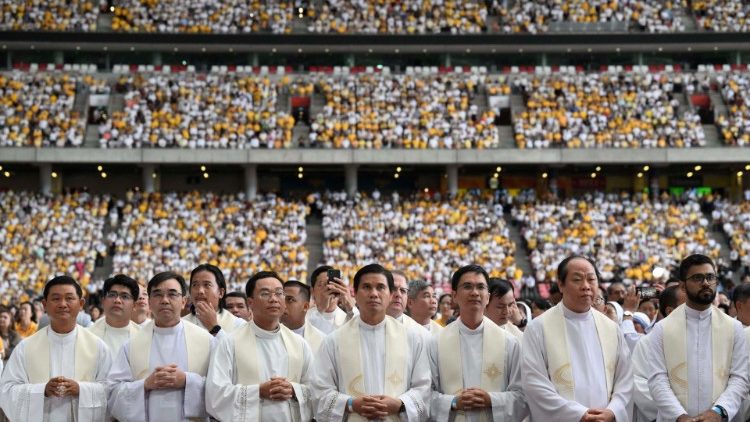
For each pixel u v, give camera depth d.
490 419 13.91
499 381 14.35
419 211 64.31
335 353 14.12
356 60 77.56
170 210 63.66
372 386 13.92
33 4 76.44
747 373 14.05
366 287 14.12
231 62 77.12
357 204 66.12
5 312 22.92
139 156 67.50
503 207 67.19
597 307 18.70
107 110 71.06
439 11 77.75
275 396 13.87
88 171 74.62
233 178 75.19
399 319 16.62
